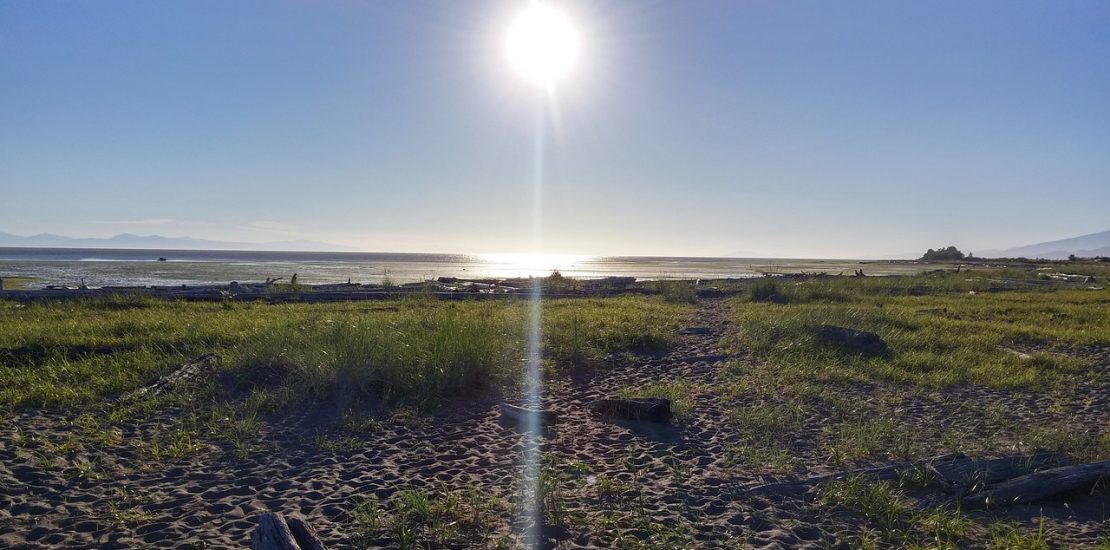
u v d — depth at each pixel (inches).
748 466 228.7
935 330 540.7
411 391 316.8
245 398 303.9
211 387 309.1
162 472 217.3
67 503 191.2
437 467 225.9
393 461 232.2
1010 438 259.8
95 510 187.3
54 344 392.8
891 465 224.8
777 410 295.0
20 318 547.5
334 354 328.8
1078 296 941.8
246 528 176.7
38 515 182.9
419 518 182.1
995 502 193.9
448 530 173.8
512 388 342.6
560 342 455.5
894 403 316.5
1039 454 228.5
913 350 451.5
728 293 1018.1
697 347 488.7
